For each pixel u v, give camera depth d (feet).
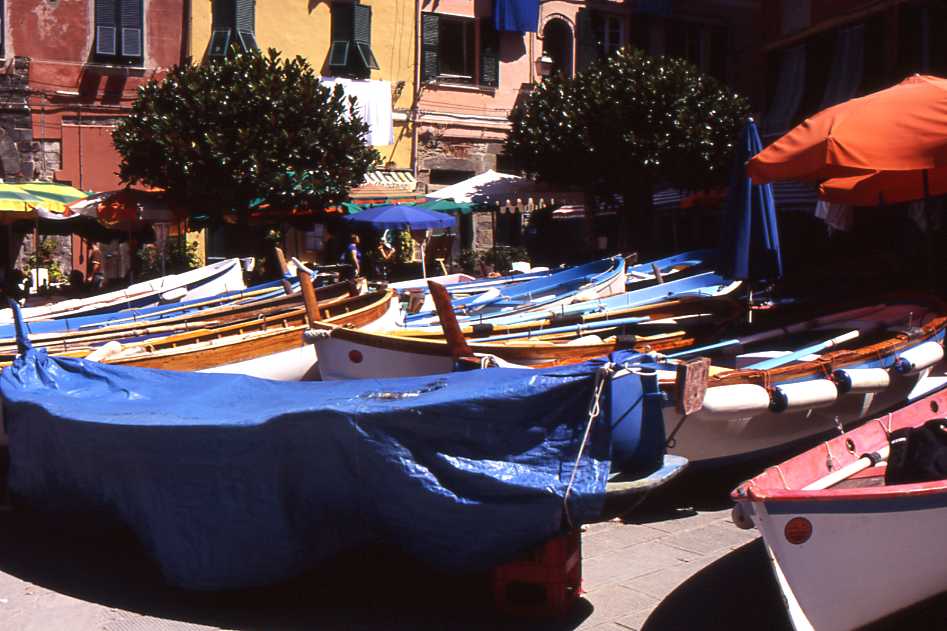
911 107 31.17
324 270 65.72
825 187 44.62
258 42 79.41
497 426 17.30
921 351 28.40
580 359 28.50
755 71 97.45
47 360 24.70
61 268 75.61
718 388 23.04
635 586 19.60
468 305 41.98
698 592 19.25
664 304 35.60
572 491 16.89
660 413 19.19
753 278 35.70
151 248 72.95
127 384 24.11
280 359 34.58
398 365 28.55
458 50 87.97
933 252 38.47
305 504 18.38
